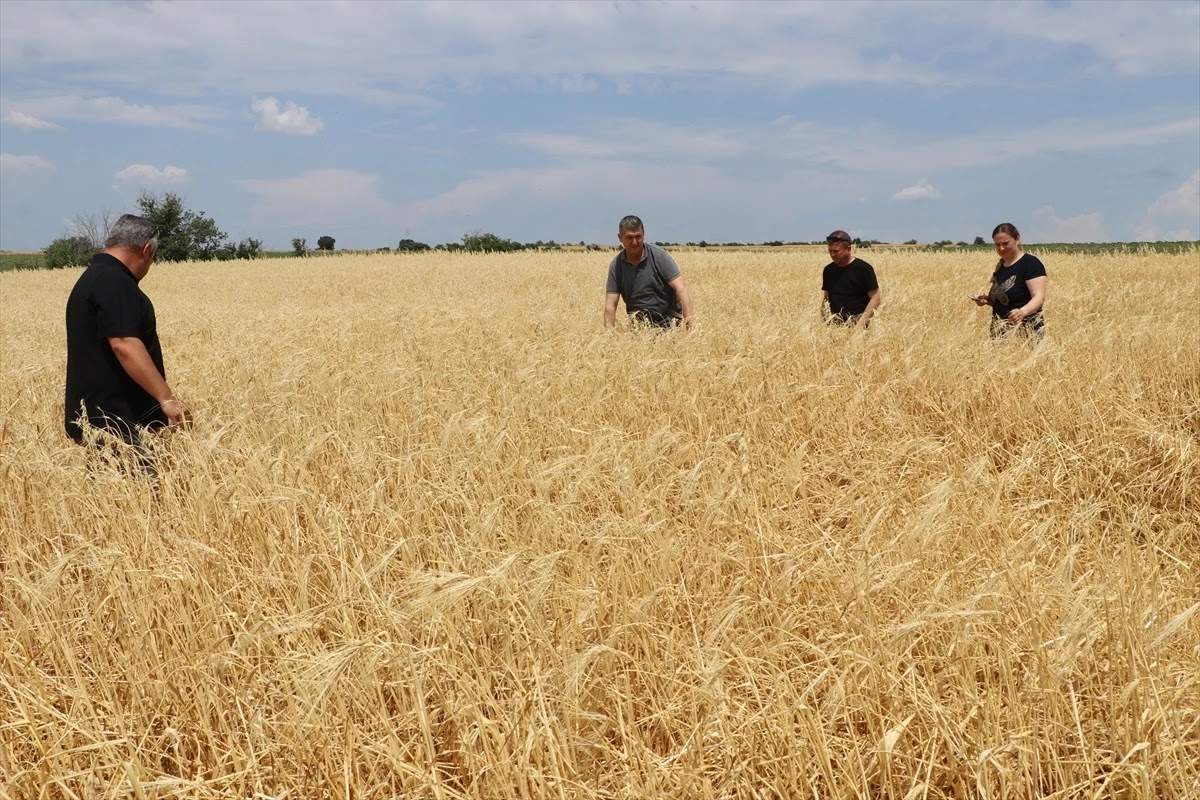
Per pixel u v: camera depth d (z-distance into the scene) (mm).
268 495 4059
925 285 21453
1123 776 2383
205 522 3879
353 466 4680
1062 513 4559
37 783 2586
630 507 3977
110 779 2561
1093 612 2877
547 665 2842
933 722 2598
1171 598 3354
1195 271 23250
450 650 2834
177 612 3211
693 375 6586
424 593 2719
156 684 2891
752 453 5133
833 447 5617
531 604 2920
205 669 2875
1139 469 5125
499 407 6164
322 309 17859
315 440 4777
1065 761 2488
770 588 3348
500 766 2365
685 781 2426
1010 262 8922
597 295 20172
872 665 2678
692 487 4055
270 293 29375
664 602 3369
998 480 4695
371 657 2619
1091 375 6316
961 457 5566
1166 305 12719
